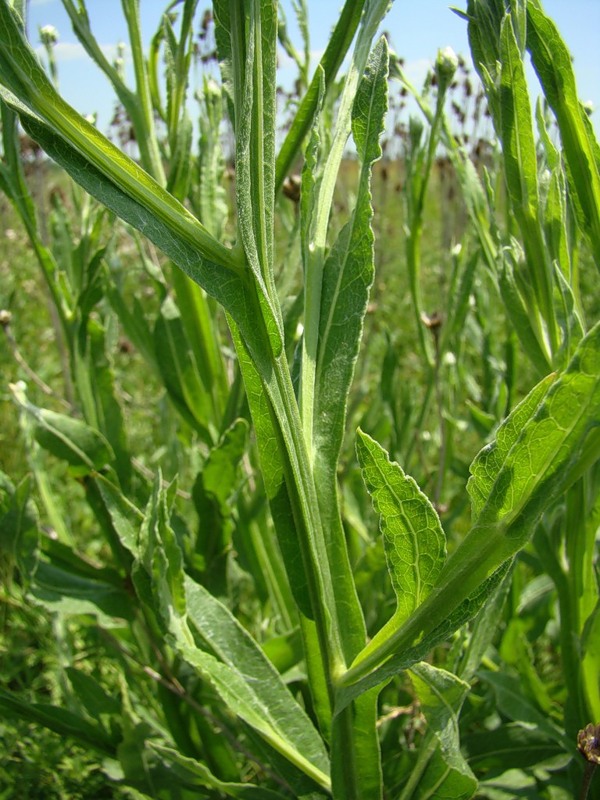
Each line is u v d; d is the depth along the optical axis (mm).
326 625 174
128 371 746
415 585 151
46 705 239
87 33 258
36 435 253
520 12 182
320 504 180
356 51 198
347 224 188
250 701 206
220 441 252
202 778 223
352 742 181
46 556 262
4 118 243
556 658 375
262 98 156
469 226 302
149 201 149
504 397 298
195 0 243
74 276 298
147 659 284
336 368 183
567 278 209
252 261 150
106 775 273
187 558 276
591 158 192
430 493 382
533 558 299
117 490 240
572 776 239
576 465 136
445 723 159
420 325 304
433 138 264
